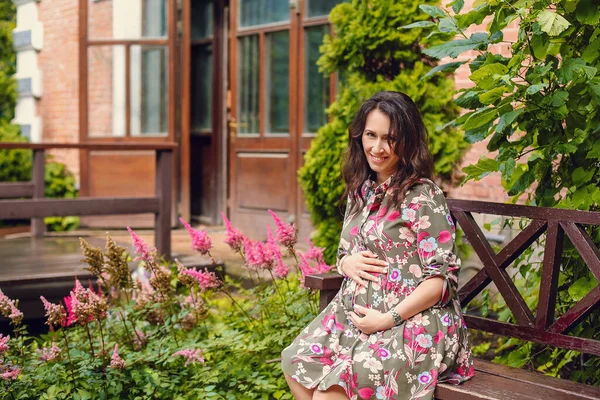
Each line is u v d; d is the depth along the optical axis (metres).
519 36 3.04
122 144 6.30
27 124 9.96
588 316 3.13
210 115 9.28
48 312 3.76
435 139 5.07
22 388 3.59
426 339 2.73
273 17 8.05
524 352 3.67
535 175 3.34
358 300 2.93
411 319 2.78
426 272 2.76
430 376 2.71
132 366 3.74
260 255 4.04
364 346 2.79
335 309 3.02
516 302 3.07
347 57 5.34
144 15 8.94
